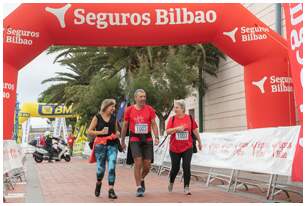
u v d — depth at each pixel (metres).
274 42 10.28
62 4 9.92
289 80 10.24
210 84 20.08
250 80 10.50
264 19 14.84
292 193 8.30
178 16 10.18
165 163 14.64
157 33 10.30
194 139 8.51
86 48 21.83
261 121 10.30
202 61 19.09
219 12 10.28
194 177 12.31
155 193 8.43
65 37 10.26
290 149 6.98
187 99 23.17
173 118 8.43
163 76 18.92
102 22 10.05
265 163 7.63
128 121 8.12
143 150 8.02
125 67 21.41
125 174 14.11
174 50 19.59
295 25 6.72
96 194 7.89
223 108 18.62
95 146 7.75
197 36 10.48
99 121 7.75
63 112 40.59
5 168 8.39
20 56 9.88
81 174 14.17
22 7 9.84
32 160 28.08
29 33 9.84
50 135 24.59
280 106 10.21
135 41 10.45
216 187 9.66
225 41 10.50
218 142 9.61
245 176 11.63
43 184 10.64
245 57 10.51
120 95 21.08
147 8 10.14
